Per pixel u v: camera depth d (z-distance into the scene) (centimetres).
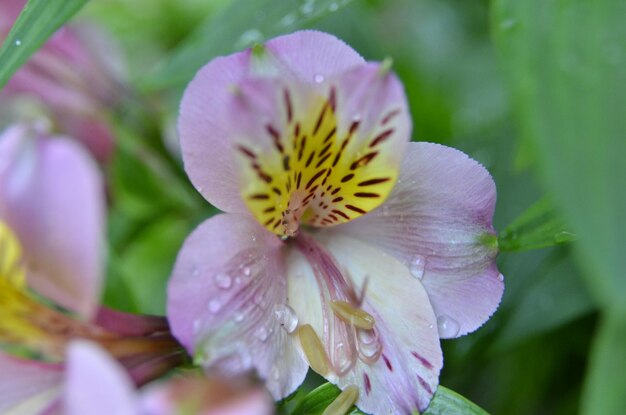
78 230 16
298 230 20
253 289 18
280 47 18
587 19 16
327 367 19
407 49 32
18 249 16
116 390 14
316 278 19
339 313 19
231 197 18
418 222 20
